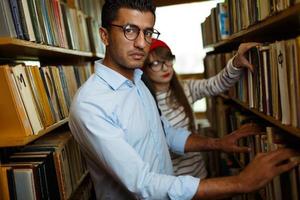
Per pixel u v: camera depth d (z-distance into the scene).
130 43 1.04
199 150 1.50
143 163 0.95
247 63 1.41
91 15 2.61
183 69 3.87
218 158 3.02
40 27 1.38
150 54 1.71
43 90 1.37
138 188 0.92
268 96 1.17
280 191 1.16
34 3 1.34
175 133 1.54
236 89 1.79
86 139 1.00
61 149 1.50
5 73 1.10
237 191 0.88
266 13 1.12
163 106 1.80
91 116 0.97
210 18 2.67
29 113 1.20
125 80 1.09
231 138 1.46
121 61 1.06
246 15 1.45
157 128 1.22
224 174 2.72
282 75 1.02
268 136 1.28
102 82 1.07
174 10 3.74
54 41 1.55
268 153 0.93
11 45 1.13
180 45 3.82
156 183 0.91
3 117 1.14
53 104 1.47
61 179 1.45
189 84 2.00
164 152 1.25
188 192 0.89
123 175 0.94
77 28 2.06
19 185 1.18
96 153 0.99
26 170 1.18
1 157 1.31
